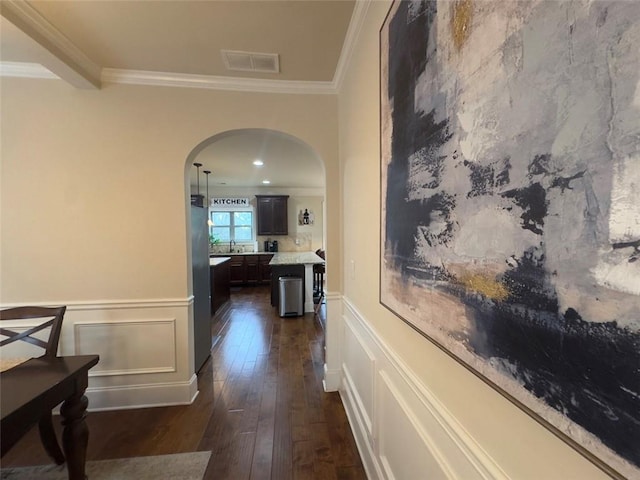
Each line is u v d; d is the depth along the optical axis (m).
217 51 1.94
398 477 1.17
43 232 2.16
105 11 1.58
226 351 3.34
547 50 0.46
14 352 2.14
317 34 1.78
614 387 0.37
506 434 0.58
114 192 2.22
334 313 2.43
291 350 3.37
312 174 6.04
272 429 1.99
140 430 1.99
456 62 0.70
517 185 0.52
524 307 0.51
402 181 1.03
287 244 7.82
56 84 2.13
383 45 1.21
